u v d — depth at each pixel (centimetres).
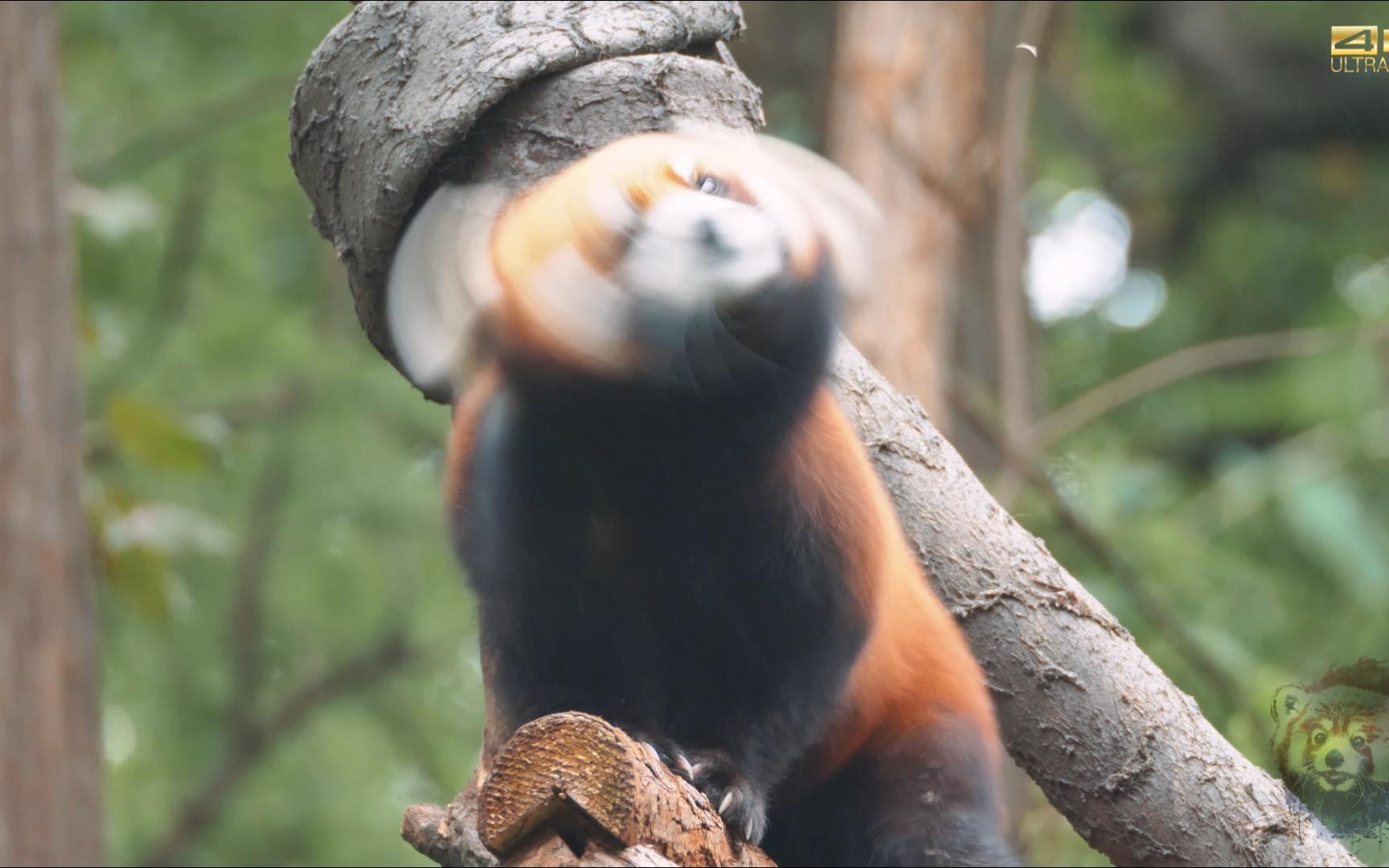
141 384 1403
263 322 1441
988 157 1080
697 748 507
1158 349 1855
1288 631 1217
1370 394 1449
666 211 437
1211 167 1878
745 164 482
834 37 1103
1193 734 534
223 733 1638
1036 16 1046
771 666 505
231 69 1460
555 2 504
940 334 1002
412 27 493
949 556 540
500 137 488
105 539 1012
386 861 1546
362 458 1477
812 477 495
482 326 457
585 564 475
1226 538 1333
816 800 612
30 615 845
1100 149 1873
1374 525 1189
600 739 363
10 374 850
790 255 456
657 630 495
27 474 852
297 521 1503
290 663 1667
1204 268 1903
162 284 1463
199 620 1555
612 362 435
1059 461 1227
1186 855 527
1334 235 1812
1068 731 534
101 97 1463
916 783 596
